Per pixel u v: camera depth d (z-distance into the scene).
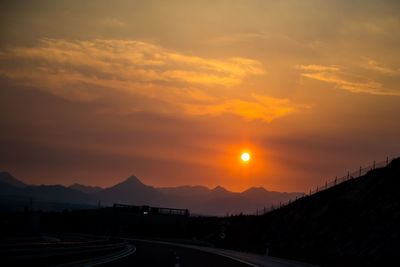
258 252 92.88
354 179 95.19
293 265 54.38
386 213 67.00
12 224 119.12
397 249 53.88
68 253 41.94
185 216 192.12
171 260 51.53
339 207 84.25
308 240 85.50
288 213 112.50
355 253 62.97
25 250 33.84
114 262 46.34
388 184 76.19
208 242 142.75
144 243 110.75
